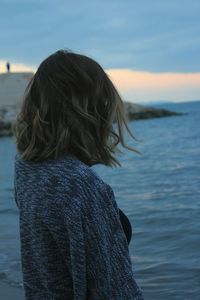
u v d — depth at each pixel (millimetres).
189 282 6652
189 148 37469
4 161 33562
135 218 11789
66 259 1666
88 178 1669
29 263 1735
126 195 16359
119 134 1889
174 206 13328
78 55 1839
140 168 25688
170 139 48000
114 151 1886
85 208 1626
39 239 1685
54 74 1787
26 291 1742
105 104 1833
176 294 6281
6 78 76375
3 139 59469
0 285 6262
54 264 1681
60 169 1696
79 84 1780
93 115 1799
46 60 1848
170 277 6918
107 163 1861
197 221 10883
